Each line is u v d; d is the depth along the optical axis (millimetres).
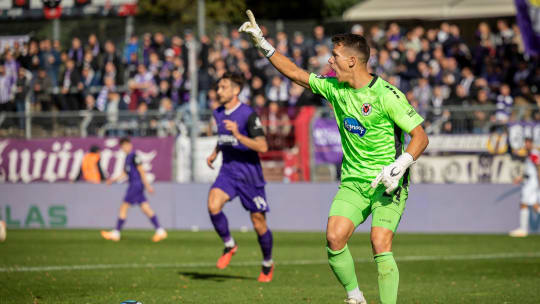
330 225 19953
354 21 80500
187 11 80750
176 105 66625
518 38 70750
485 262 37906
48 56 73875
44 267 35406
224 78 30672
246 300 25188
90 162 59406
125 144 49688
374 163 19938
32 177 61312
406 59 65812
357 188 20172
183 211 58375
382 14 73688
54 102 69938
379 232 19391
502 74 65500
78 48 73125
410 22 80688
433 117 54406
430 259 39250
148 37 72562
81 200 60250
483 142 53594
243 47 68312
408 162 18641
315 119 56375
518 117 53406
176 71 67500
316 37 69562
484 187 53625
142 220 59688
